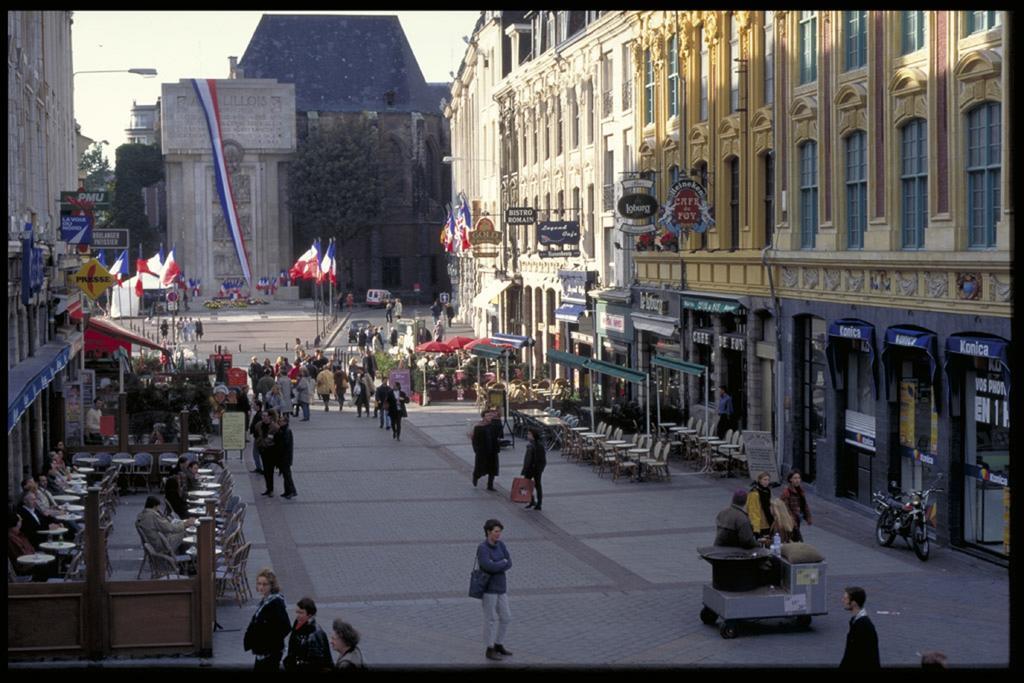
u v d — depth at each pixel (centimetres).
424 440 5044
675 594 2462
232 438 4453
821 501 3447
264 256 14088
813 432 3688
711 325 4466
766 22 3997
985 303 2689
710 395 4484
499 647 2041
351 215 14025
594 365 4256
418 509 3475
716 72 4369
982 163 2777
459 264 11894
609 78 5900
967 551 2770
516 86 7706
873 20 3225
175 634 2005
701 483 3806
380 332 9700
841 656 2008
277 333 10775
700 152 4547
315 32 15450
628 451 3878
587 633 2191
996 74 2691
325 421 5766
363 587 2567
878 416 3183
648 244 4866
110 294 7894
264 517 3391
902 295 3050
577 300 6228
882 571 2622
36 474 3781
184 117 13900
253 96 13975
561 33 6688
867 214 3262
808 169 3678
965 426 2827
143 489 3841
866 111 3275
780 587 2181
